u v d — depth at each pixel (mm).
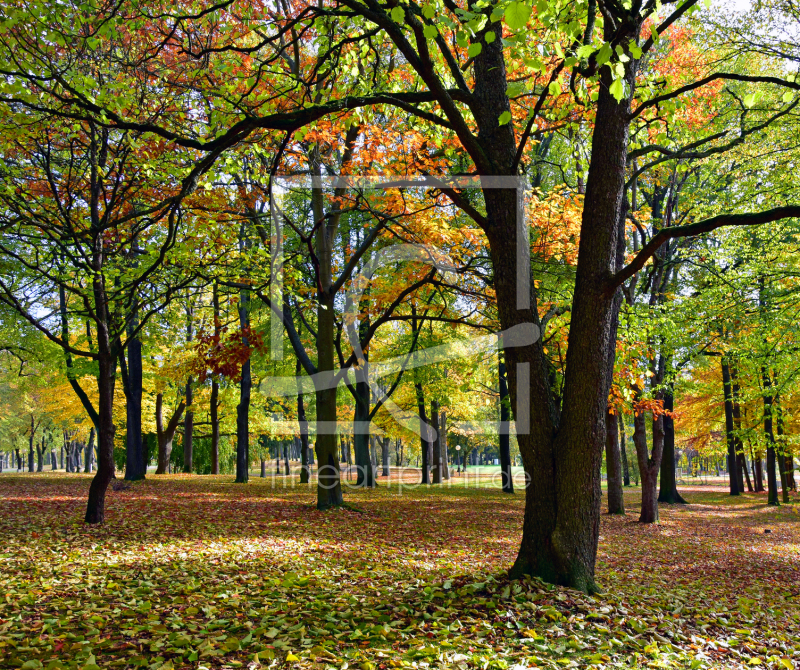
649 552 10617
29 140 8445
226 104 7918
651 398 14414
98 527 9484
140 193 9508
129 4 7691
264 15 9391
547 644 4207
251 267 10602
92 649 3848
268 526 10625
